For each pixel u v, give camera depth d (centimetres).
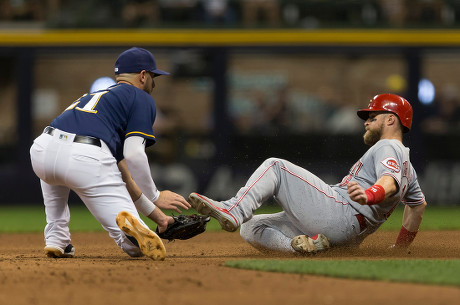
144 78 2006
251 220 2020
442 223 3978
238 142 6128
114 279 1477
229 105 6400
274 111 6638
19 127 5969
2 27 6500
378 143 1917
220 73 5984
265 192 1870
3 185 5941
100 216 1870
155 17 6241
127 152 1858
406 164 1892
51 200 2002
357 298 1228
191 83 6975
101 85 7312
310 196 1888
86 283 1430
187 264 1756
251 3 6431
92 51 5950
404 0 6419
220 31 5956
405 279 1392
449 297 1217
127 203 1875
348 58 7212
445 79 7194
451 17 6438
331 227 1892
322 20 6475
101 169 1850
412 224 2103
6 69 7325
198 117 7038
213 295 1284
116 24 5972
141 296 1281
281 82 7206
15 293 1323
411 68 5969
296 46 5931
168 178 6056
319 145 6150
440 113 6197
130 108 1902
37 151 1870
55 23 6038
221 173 6016
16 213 5288
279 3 6444
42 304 1216
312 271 1520
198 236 3259
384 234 2627
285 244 1959
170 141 6122
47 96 7288
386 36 5934
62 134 1861
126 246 1947
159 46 5966
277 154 6147
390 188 1798
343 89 7294
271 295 1274
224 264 1700
